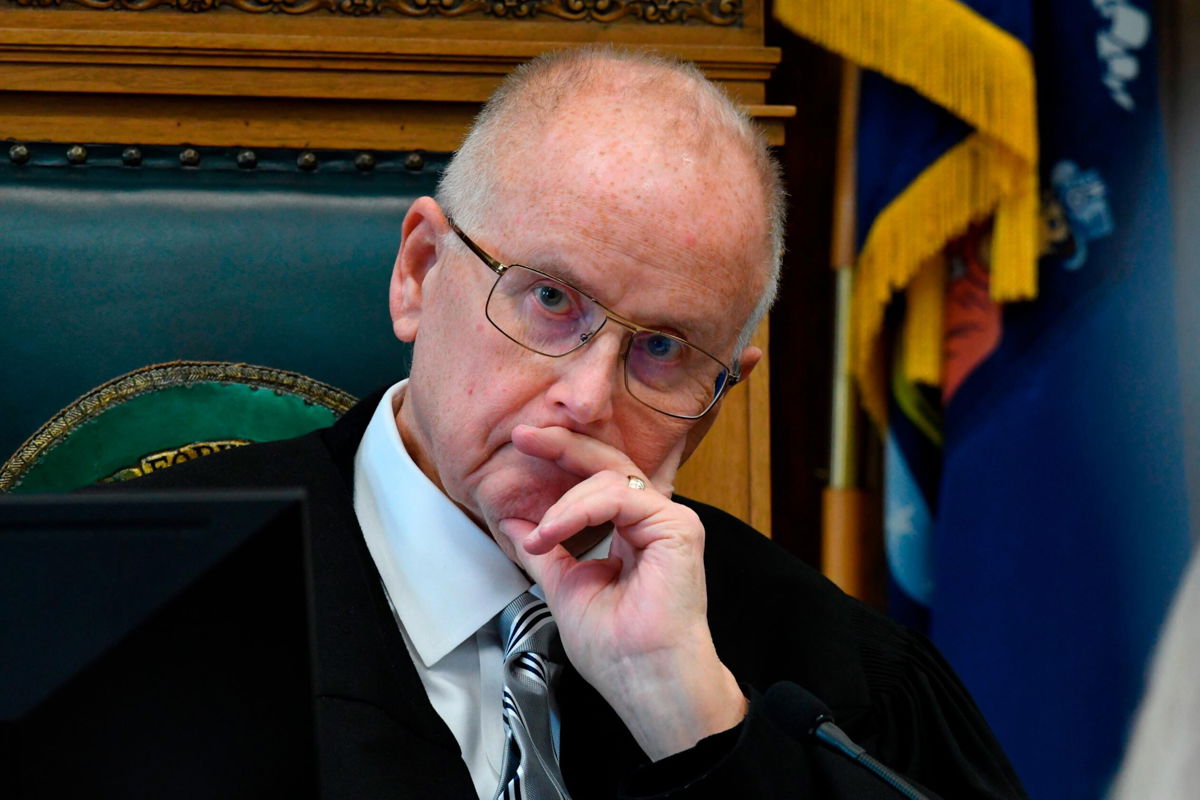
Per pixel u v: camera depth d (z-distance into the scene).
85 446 3.85
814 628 3.93
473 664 3.46
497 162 3.30
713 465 4.57
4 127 4.03
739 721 3.09
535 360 3.21
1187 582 5.79
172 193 4.05
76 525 1.76
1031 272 5.72
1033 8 5.93
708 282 3.24
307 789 1.81
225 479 3.56
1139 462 5.84
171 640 1.77
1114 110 5.88
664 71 3.38
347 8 4.40
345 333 4.06
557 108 3.27
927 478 6.24
